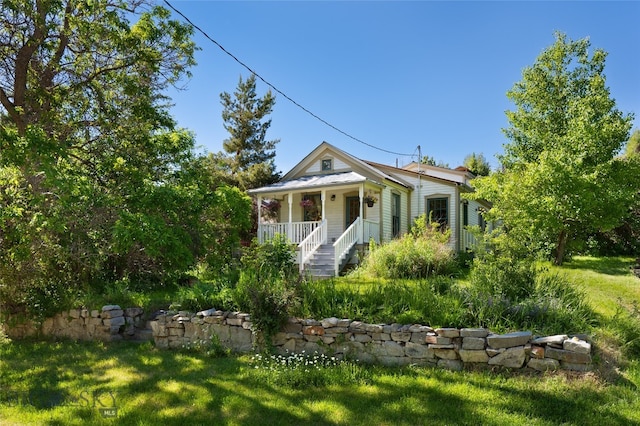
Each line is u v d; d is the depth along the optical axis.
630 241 14.37
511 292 5.42
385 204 15.60
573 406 3.55
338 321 5.10
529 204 10.49
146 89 9.98
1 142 6.47
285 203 17.42
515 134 14.83
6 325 7.21
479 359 4.43
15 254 6.50
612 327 5.00
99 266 8.12
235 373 4.68
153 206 8.04
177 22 9.46
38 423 3.46
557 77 14.22
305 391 4.06
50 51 9.09
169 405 3.81
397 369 4.61
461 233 16.34
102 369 4.98
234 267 9.95
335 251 12.17
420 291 5.43
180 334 6.05
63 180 6.47
